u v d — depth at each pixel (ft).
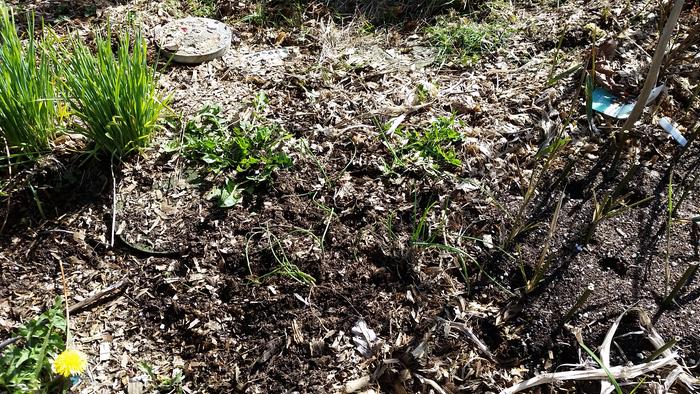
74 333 7.13
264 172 8.61
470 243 7.95
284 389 6.68
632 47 10.55
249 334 7.16
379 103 9.86
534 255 7.77
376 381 6.77
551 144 9.05
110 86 8.19
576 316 7.14
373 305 7.33
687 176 8.52
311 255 7.78
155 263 7.83
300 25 11.57
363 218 8.18
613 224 8.00
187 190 8.59
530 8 11.79
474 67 10.57
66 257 7.90
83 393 6.62
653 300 7.24
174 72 10.52
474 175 8.72
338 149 9.12
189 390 6.72
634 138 9.05
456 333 7.10
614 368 6.62
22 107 8.22
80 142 9.02
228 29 11.34
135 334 7.20
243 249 7.87
